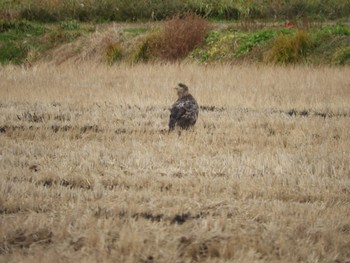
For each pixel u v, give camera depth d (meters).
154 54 111.81
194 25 113.06
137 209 28.34
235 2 131.12
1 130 48.84
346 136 45.88
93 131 48.06
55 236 25.66
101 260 23.58
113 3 141.12
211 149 41.25
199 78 77.69
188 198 30.14
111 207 28.64
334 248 24.72
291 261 23.72
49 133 46.66
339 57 93.69
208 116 53.69
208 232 25.58
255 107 59.94
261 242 24.80
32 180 33.62
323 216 27.86
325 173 35.59
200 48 110.00
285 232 25.97
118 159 38.41
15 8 144.50
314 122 50.75
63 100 64.06
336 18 122.81
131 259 23.38
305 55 97.25
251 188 31.81
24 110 57.34
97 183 32.66
